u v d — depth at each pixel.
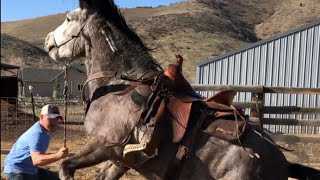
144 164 5.37
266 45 25.48
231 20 87.50
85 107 5.86
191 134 5.15
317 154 11.15
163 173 5.30
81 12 6.05
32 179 5.88
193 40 70.25
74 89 41.22
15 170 5.81
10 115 17.75
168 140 5.23
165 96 5.36
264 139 5.08
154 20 77.44
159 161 5.29
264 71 25.42
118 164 5.73
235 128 5.05
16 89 24.31
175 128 5.20
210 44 69.56
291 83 25.50
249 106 9.94
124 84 5.62
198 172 5.07
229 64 25.45
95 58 5.92
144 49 5.91
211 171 5.00
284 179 5.03
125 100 5.49
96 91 5.76
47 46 6.37
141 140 5.33
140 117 5.34
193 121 5.22
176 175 5.18
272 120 10.00
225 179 4.93
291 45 25.48
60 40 6.20
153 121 5.27
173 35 71.25
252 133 5.07
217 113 5.21
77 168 5.53
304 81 25.52
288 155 9.77
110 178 6.01
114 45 5.84
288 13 86.94
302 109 9.95
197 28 76.81
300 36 25.48
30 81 67.00
